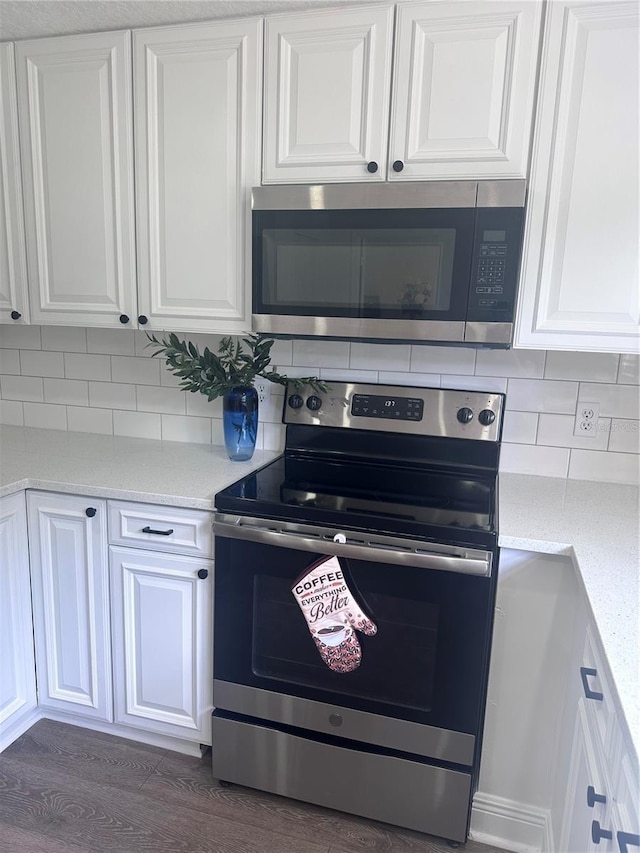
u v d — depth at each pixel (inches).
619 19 56.0
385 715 61.9
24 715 77.9
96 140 73.3
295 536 60.7
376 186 62.6
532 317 63.3
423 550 57.4
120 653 73.3
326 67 64.1
